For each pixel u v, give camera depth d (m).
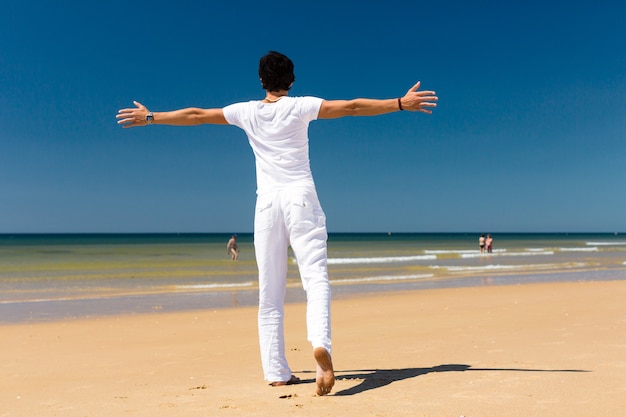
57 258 32.53
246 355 6.38
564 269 25.88
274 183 3.74
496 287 16.59
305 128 3.74
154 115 3.82
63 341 8.10
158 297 14.80
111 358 6.56
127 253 39.81
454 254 40.59
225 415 3.09
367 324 9.02
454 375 4.08
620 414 2.89
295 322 9.96
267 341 4.02
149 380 4.88
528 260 33.19
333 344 6.75
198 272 22.92
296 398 3.48
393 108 3.52
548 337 6.41
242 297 14.81
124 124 3.85
